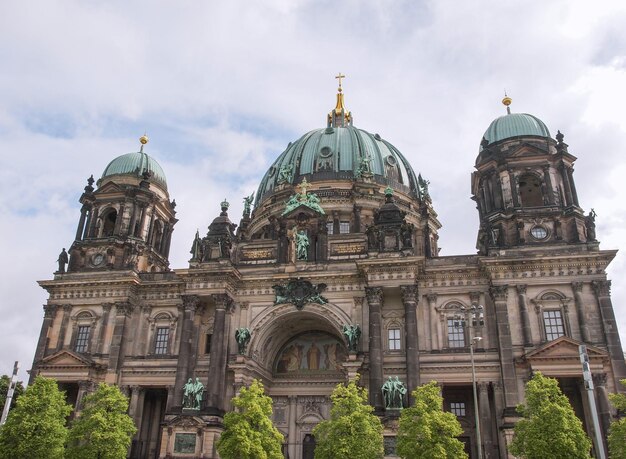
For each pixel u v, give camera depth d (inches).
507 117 3154.5
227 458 2100.1
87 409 2314.2
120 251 3203.7
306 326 3085.6
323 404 2970.0
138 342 3002.0
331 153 3924.7
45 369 2878.9
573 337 2481.5
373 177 3740.2
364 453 2009.1
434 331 2679.6
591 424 2316.7
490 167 2977.4
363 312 2763.3
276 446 2188.7
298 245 2974.9
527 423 1911.9
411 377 2482.8
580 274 2568.9
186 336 2775.6
